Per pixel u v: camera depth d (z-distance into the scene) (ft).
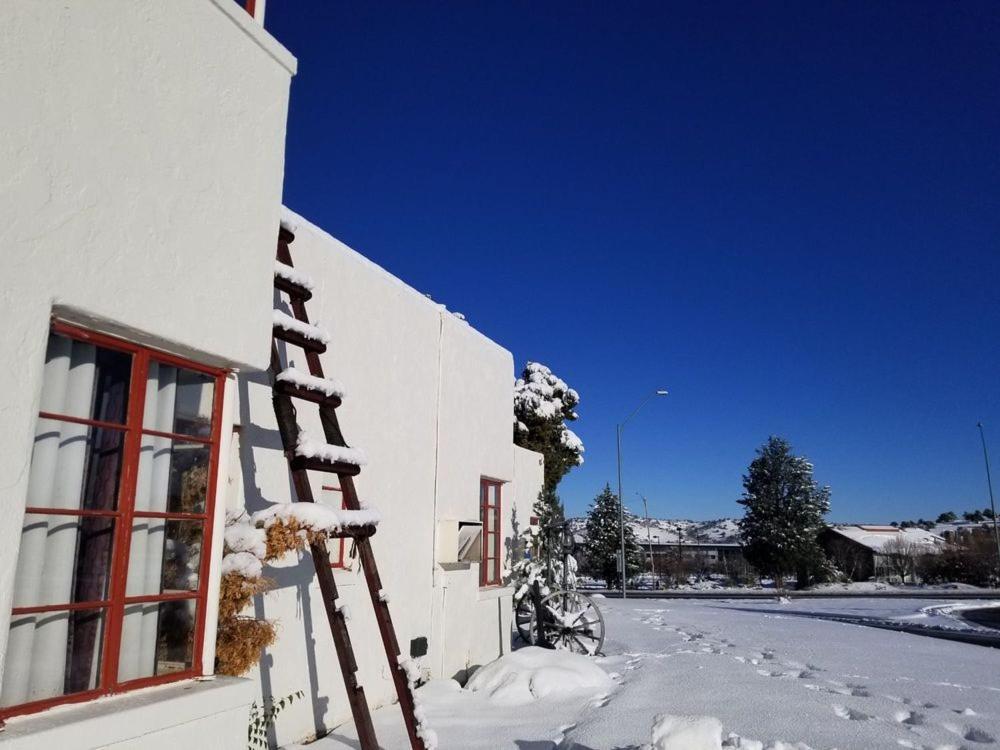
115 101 11.39
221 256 13.37
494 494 37.24
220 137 13.65
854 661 31.53
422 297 29.81
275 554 15.16
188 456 12.90
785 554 157.28
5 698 9.84
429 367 29.71
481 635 32.14
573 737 19.34
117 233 11.19
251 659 14.06
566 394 89.56
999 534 164.96
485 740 20.04
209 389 13.48
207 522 13.03
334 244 23.91
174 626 12.34
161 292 11.91
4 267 9.45
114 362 11.70
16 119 9.80
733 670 28.27
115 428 11.51
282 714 19.36
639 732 19.22
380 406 25.75
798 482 159.84
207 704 11.84
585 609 36.99
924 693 24.17
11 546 9.20
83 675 10.75
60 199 10.31
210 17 13.66
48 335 10.06
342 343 23.77
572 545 39.60
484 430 34.94
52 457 10.66
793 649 35.40
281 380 16.78
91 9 11.10
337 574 22.34
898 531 210.38
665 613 60.95
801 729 19.35
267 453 19.93
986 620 68.39
